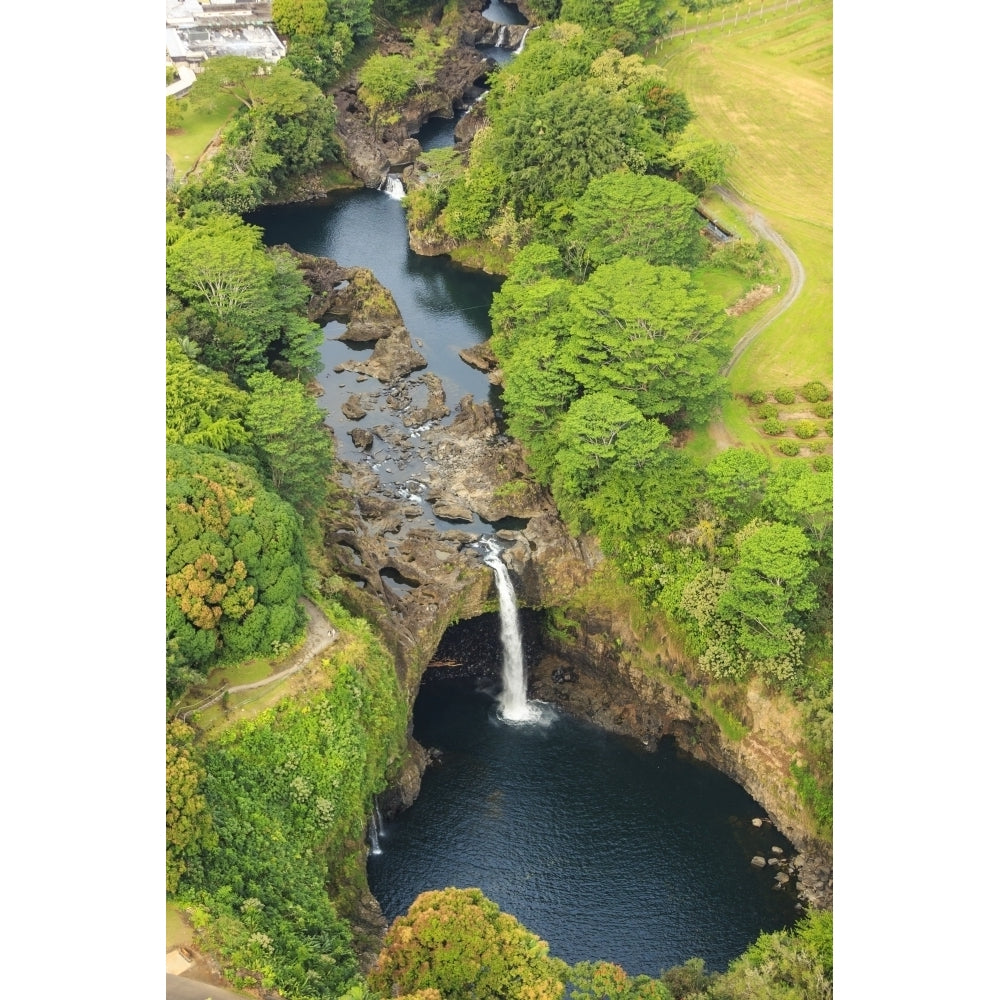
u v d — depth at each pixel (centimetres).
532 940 11494
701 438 17788
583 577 16588
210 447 15300
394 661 15188
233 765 12888
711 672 15212
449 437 19150
